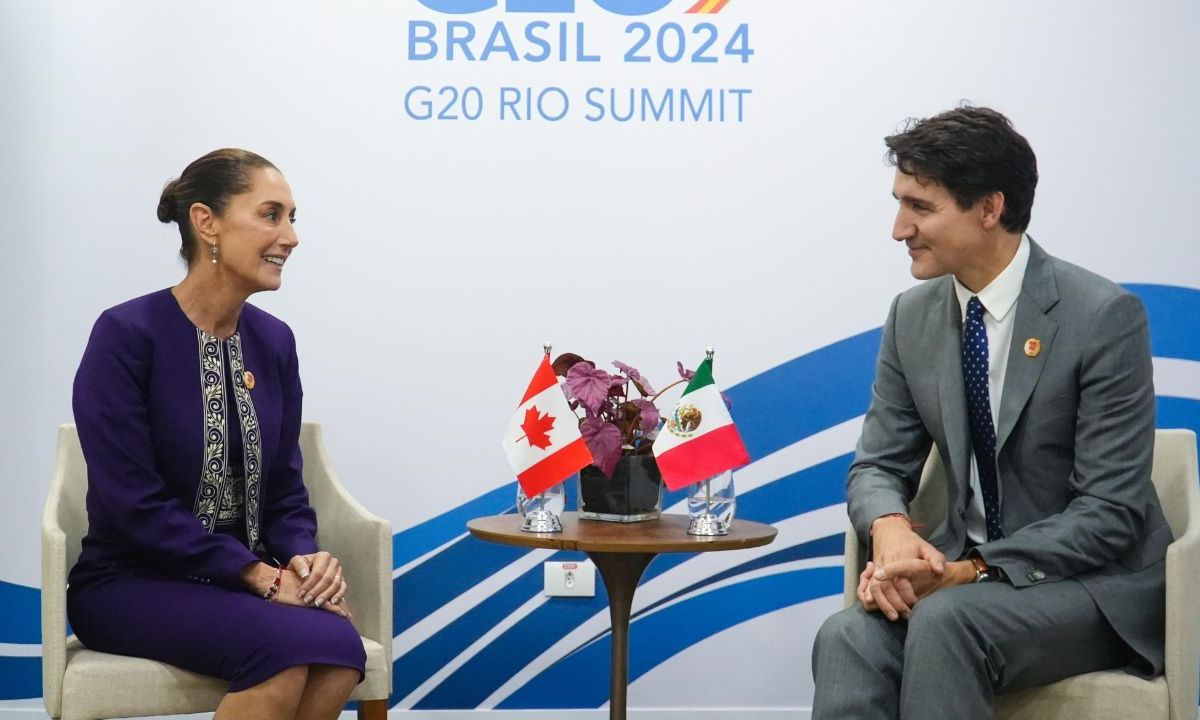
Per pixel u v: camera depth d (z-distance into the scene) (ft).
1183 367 10.25
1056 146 10.28
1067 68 10.27
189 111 10.21
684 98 10.31
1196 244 10.25
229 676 6.83
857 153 10.29
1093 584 6.63
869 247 10.29
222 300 7.52
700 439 7.67
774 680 10.39
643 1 10.32
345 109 10.25
